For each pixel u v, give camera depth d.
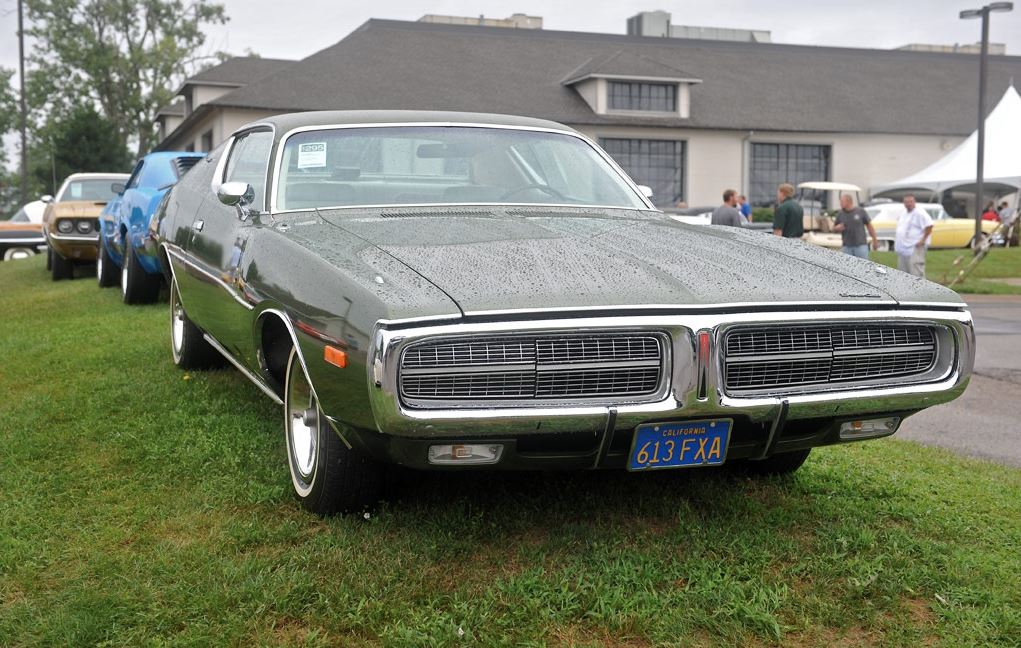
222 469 4.15
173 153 10.01
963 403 6.80
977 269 21.08
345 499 3.48
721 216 14.21
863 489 4.09
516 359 2.92
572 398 2.96
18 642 2.72
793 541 3.39
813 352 3.19
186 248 5.21
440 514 3.56
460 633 2.70
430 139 4.55
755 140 34.25
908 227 16.84
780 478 4.16
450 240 3.53
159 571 3.12
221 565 3.14
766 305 3.11
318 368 3.15
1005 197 31.66
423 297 2.91
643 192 4.80
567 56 36.16
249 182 4.63
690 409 3.01
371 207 4.16
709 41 39.97
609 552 3.28
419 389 2.87
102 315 8.88
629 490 3.93
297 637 2.74
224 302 4.34
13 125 63.47
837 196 35.22
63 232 12.70
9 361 6.66
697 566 3.18
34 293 11.58
